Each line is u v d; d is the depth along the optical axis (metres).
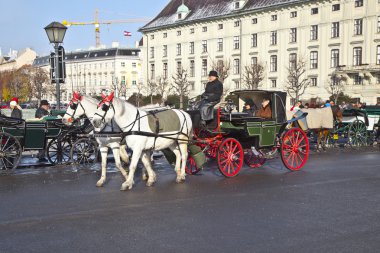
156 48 86.06
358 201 9.08
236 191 10.11
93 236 6.80
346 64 57.84
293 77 57.53
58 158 14.42
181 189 10.35
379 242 6.50
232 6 71.94
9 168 13.55
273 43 66.25
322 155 16.98
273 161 15.12
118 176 12.25
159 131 10.57
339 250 6.17
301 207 8.58
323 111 17.62
